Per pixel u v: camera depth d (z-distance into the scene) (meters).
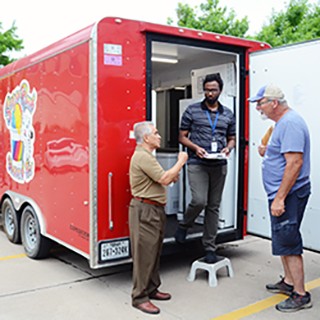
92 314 3.56
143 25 3.90
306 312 3.60
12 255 5.25
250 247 5.62
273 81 4.41
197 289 4.11
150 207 3.50
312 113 4.04
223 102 4.85
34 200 4.97
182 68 5.99
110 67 3.75
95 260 3.77
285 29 13.32
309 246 4.12
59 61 4.25
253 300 3.86
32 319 3.48
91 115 3.69
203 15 13.85
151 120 4.02
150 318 3.49
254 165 4.72
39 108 4.73
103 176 3.77
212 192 4.32
